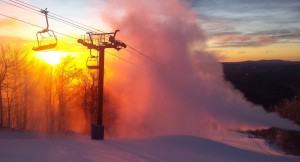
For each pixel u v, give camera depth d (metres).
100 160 18.44
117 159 19.28
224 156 25.62
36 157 17.58
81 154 19.64
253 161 25.27
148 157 21.08
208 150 27.28
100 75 29.77
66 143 23.72
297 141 54.88
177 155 23.16
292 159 30.28
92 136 28.70
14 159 16.61
